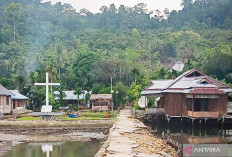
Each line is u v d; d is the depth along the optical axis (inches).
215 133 2138.3
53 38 7086.6
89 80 4640.8
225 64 3905.0
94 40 7066.9
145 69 5017.2
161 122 2615.7
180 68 5044.3
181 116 2442.2
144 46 6668.3
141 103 2992.1
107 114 2691.9
